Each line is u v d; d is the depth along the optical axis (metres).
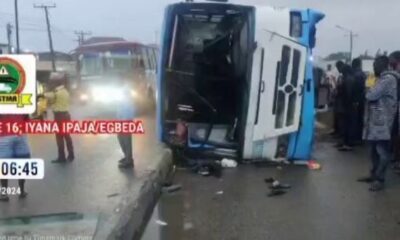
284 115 10.22
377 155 8.66
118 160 10.94
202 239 6.26
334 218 6.99
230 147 10.57
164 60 10.52
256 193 8.36
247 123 10.16
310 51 10.31
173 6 10.23
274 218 7.02
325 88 13.73
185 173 9.95
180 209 7.57
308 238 6.23
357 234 6.36
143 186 8.03
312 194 8.23
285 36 10.02
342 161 10.91
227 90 10.70
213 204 7.76
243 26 10.29
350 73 12.23
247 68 10.02
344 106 12.36
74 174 9.46
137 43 22.05
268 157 10.48
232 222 6.88
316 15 10.29
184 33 10.70
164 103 10.66
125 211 6.68
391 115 8.29
